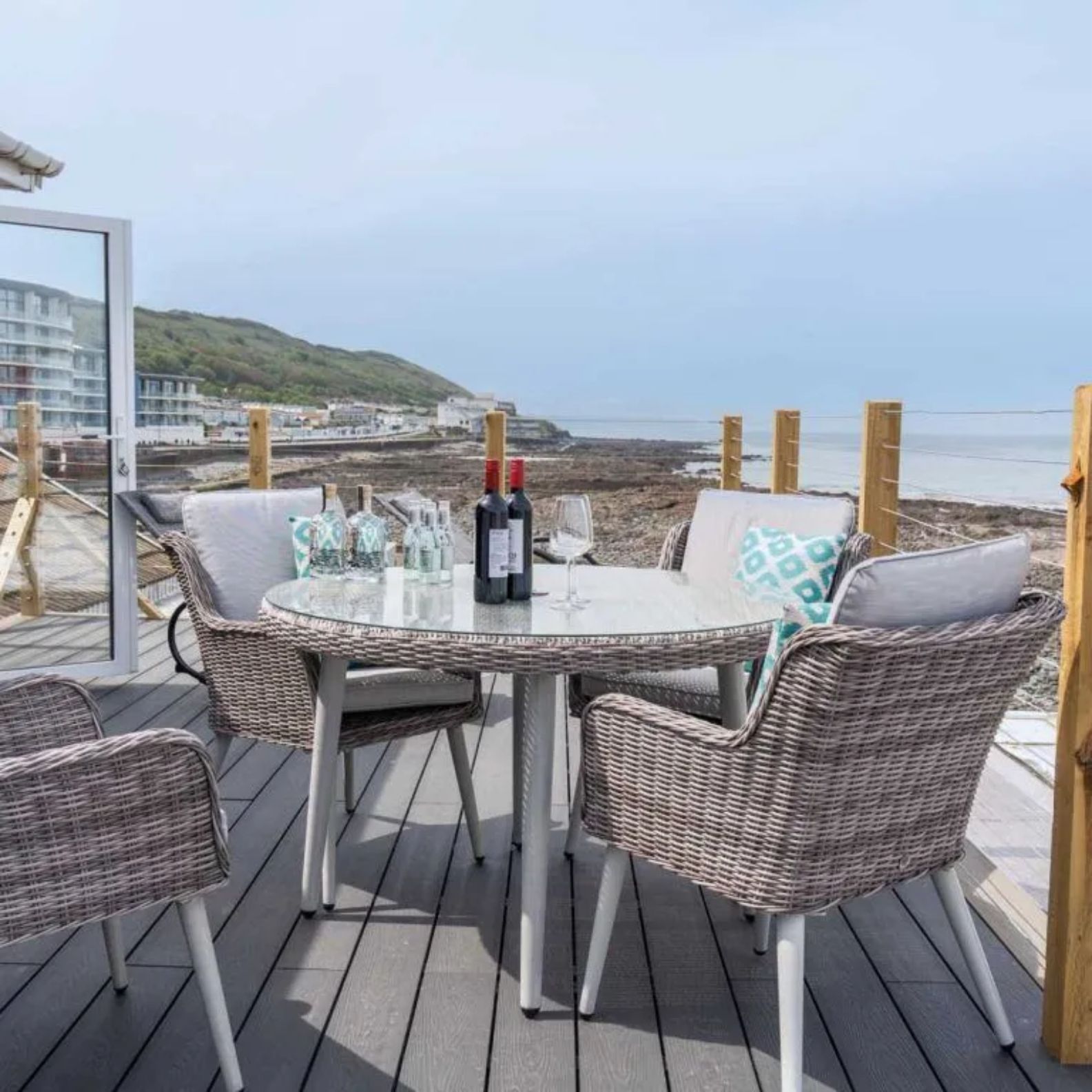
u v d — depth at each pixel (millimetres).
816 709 1695
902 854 1887
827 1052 1977
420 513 2703
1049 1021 1987
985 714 1888
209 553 3045
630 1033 2033
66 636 4789
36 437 4754
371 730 2598
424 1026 2041
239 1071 1804
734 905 2588
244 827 3025
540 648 2039
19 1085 1844
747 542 3012
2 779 1521
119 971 2139
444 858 2840
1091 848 1914
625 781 1988
